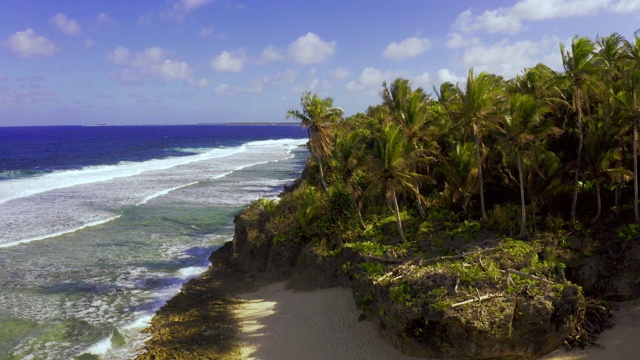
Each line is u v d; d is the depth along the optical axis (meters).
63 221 38.81
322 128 28.81
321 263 25.28
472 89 22.09
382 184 23.67
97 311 22.98
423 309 17.02
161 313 23.03
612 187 24.36
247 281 27.59
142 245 33.47
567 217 24.14
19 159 91.75
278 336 20.64
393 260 21.41
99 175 65.50
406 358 17.69
